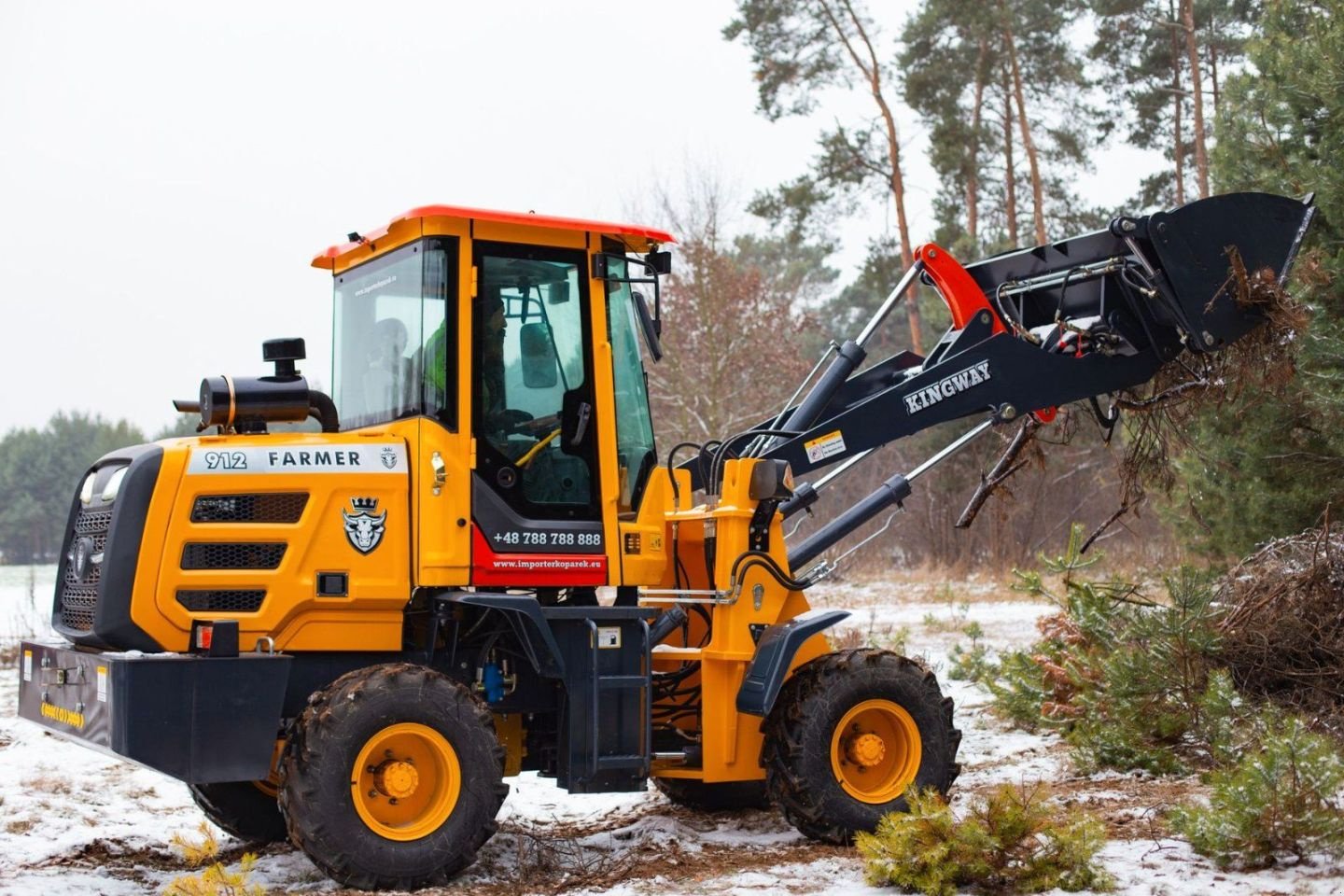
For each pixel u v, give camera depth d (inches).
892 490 318.7
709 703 282.7
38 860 265.6
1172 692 356.8
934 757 285.4
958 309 320.2
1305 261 415.5
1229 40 1162.0
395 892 240.7
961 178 1213.1
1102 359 315.9
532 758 285.3
